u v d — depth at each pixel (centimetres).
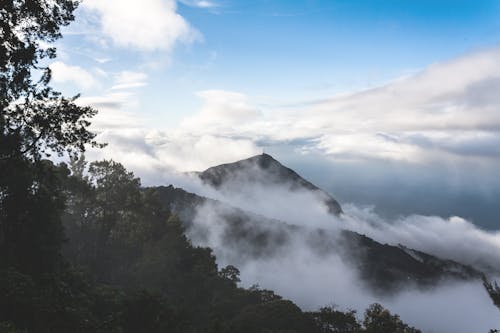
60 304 3183
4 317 2709
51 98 2822
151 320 3712
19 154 2881
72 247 7619
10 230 4731
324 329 7375
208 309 7169
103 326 3331
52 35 2692
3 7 2409
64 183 6888
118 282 7506
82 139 2948
